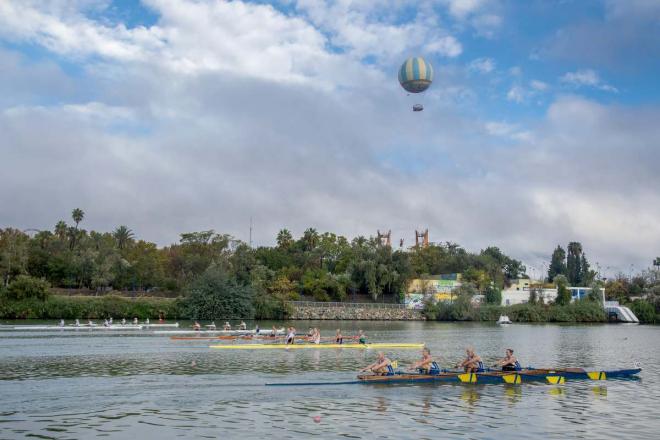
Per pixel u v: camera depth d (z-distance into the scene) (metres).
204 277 124.00
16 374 39.78
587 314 155.12
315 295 145.75
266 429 24.83
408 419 26.91
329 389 34.25
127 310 116.06
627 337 90.38
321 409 28.83
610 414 28.72
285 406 29.48
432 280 160.12
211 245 172.12
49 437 23.17
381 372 37.41
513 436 24.30
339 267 169.75
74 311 112.19
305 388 34.53
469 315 143.25
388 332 94.81
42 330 83.50
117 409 28.47
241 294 123.12
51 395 32.00
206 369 43.22
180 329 88.62
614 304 170.38
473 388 35.16
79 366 44.09
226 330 83.94
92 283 134.38
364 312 138.00
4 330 82.31
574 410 29.52
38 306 110.38
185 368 43.66
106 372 40.97
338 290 147.12
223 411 28.22
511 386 36.12
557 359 56.50
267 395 32.34
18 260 127.62
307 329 99.50
